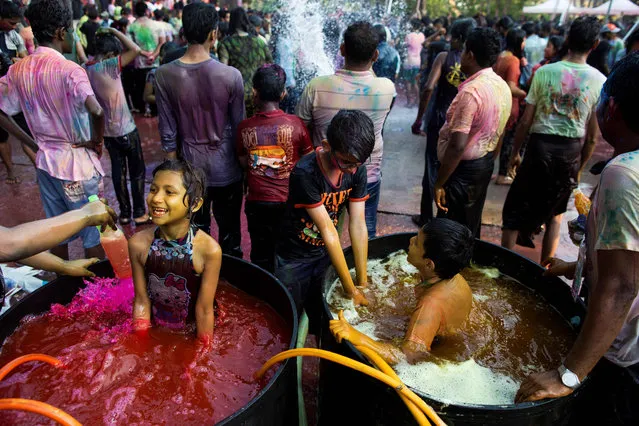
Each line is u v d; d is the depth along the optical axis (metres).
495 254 2.48
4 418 1.57
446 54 4.06
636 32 3.88
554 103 3.32
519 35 4.90
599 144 7.55
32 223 1.66
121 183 4.22
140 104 8.13
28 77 2.79
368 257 2.57
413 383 1.70
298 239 2.46
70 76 2.81
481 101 2.87
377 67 6.54
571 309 2.09
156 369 1.81
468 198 3.23
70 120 2.91
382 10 11.59
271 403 1.56
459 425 1.52
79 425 1.23
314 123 3.07
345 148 1.94
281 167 2.98
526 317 2.16
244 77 4.57
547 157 3.42
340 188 2.25
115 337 1.96
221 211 3.49
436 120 4.06
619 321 1.41
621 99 1.38
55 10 2.82
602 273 1.42
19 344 1.91
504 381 1.78
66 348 1.89
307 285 2.62
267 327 2.07
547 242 3.78
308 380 2.63
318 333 2.73
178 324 2.01
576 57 3.29
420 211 4.68
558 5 16.12
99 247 3.30
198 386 1.73
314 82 2.97
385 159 6.29
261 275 2.19
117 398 1.66
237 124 3.21
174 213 1.74
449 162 3.02
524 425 1.52
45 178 3.09
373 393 1.66
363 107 2.95
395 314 2.16
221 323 2.08
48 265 2.06
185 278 1.88
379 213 4.79
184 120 3.11
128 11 9.98
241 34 4.66
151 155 6.17
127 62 3.97
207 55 3.03
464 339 1.99
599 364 1.77
